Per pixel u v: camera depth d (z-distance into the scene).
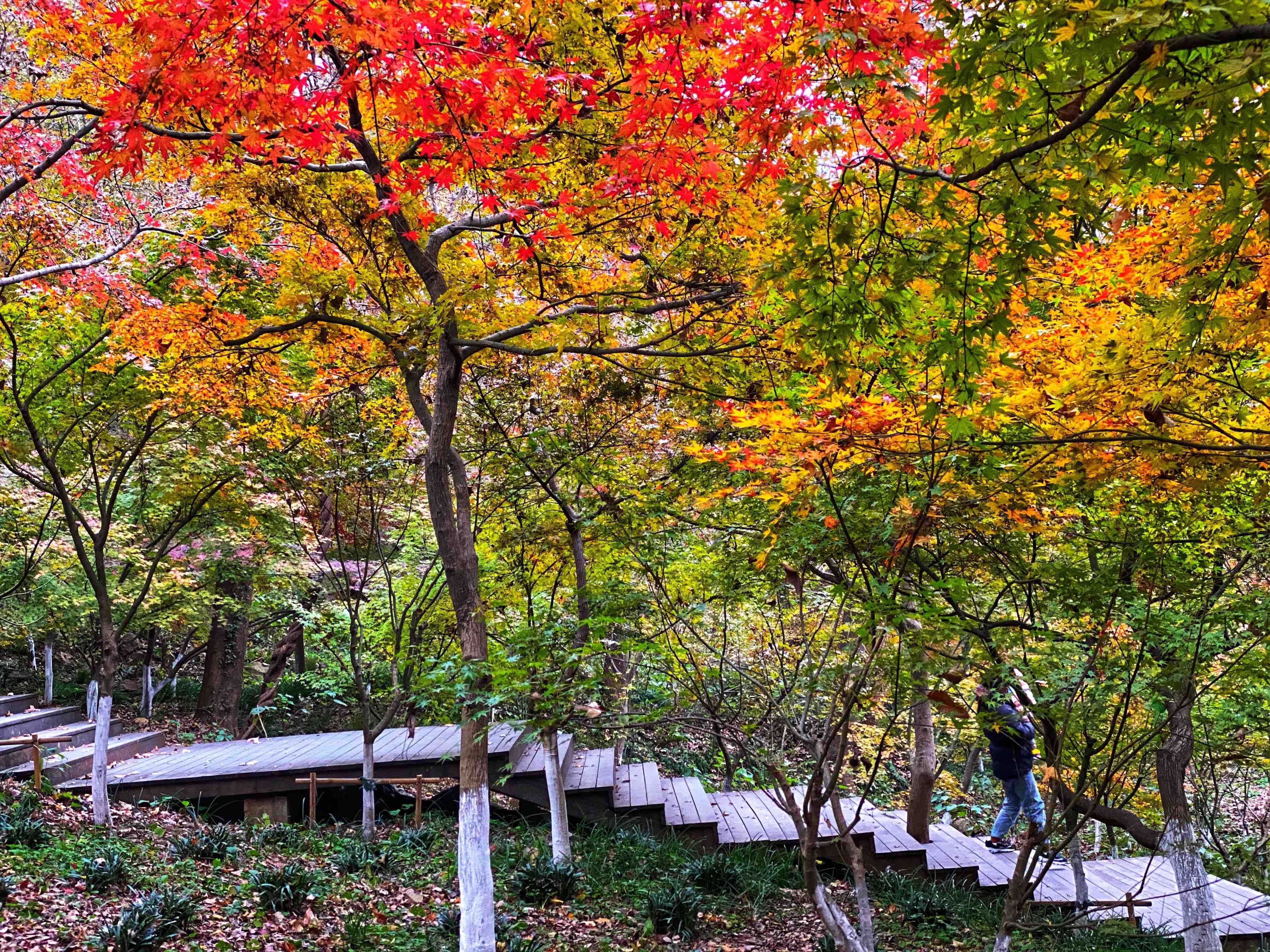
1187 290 3.02
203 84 3.48
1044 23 2.23
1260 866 10.64
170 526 8.70
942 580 4.32
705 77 3.72
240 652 14.61
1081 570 4.85
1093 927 7.05
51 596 12.00
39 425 7.83
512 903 6.83
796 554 4.87
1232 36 1.98
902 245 3.25
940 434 4.02
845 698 4.53
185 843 7.25
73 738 9.80
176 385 7.11
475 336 6.38
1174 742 6.33
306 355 8.85
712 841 8.48
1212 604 4.80
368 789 8.23
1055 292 4.65
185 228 7.39
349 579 9.08
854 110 3.20
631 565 6.98
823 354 4.39
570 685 4.56
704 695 5.02
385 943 5.82
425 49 3.51
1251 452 3.83
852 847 4.71
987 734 5.43
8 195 5.39
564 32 4.48
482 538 8.56
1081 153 2.68
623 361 6.94
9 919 5.16
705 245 5.32
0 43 6.02
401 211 5.41
